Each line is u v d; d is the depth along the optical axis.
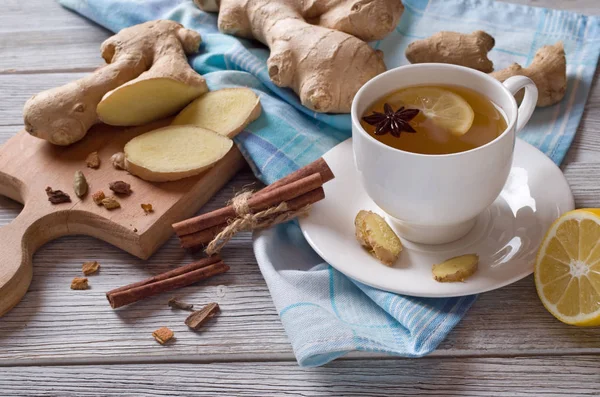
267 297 0.73
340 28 0.87
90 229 0.78
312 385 0.68
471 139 0.70
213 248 0.75
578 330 0.69
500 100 0.71
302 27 0.86
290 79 0.85
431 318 0.69
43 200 0.78
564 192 0.74
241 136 0.82
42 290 0.75
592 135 0.82
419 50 0.86
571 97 0.85
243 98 0.84
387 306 0.70
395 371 0.68
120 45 0.88
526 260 0.70
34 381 0.69
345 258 0.71
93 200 0.78
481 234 0.73
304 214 0.74
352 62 0.83
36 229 0.77
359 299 0.72
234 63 0.89
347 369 0.69
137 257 0.77
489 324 0.70
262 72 0.87
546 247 0.70
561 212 0.73
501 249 0.71
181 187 0.79
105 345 0.71
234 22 0.92
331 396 0.67
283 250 0.75
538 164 0.76
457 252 0.72
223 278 0.75
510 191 0.75
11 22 1.01
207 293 0.74
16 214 0.81
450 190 0.68
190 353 0.70
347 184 0.77
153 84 0.82
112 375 0.69
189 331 0.71
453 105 0.72
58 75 0.93
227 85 0.87
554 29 0.92
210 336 0.71
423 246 0.72
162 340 0.71
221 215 0.75
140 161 0.79
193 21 0.95
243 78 0.88
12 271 0.74
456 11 0.95
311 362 0.68
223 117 0.83
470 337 0.69
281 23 0.87
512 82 0.72
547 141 0.81
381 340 0.68
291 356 0.70
